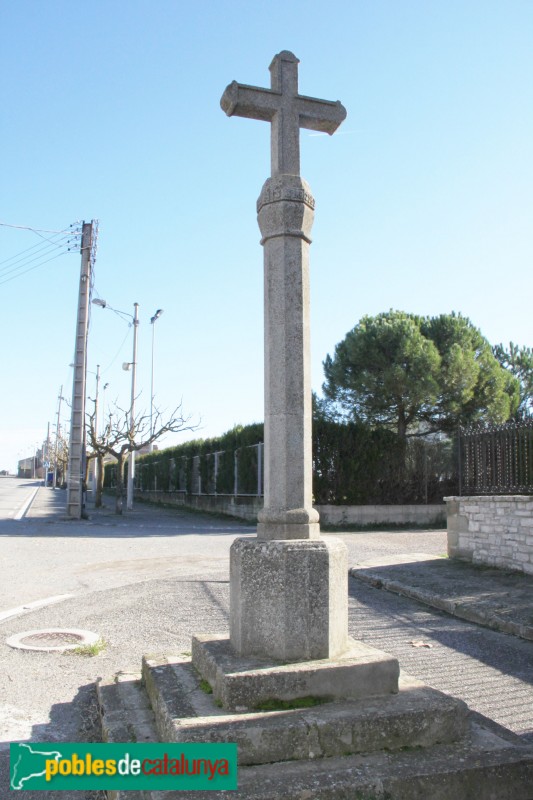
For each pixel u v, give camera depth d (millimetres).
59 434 68062
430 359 22938
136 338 28625
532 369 29141
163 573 11203
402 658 6340
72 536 17109
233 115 4805
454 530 12102
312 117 4824
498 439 11156
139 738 3820
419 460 22562
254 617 4051
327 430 21516
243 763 3367
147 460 43156
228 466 26250
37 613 8242
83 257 23969
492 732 3852
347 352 24469
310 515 4293
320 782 3199
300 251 4570
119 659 6219
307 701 3752
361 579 10875
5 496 44406
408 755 3500
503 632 7352
